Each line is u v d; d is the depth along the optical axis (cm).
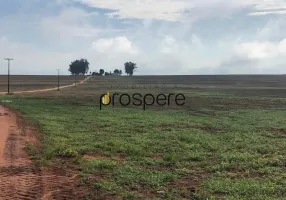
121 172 1128
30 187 952
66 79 17700
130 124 2441
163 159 1375
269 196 917
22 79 17675
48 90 8431
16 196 874
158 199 878
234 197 904
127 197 884
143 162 1310
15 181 1002
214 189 970
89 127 2248
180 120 2753
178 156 1417
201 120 2783
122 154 1470
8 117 2547
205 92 7956
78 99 5256
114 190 938
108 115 3017
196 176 1134
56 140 1705
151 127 2325
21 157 1310
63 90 8469
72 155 1387
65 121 2527
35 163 1218
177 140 1814
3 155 1327
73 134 1938
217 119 2908
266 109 4006
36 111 3200
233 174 1167
